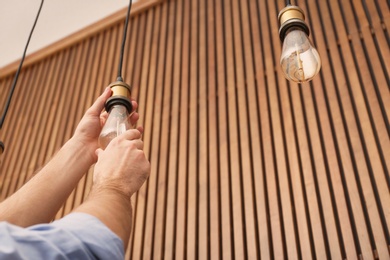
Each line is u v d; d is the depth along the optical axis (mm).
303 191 2137
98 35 3488
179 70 2900
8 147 3195
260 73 2598
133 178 688
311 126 2283
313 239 1995
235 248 2105
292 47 1065
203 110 2633
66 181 968
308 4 2686
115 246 553
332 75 2385
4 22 3814
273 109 2430
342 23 2521
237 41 2791
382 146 2072
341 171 2127
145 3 3363
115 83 969
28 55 3715
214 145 2463
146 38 3197
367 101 2242
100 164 702
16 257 493
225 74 2730
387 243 1883
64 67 3447
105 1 3605
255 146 2354
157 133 2680
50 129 3117
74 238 531
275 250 2027
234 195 2252
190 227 2254
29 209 905
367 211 1967
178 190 2410
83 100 3127
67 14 3697
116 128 835
